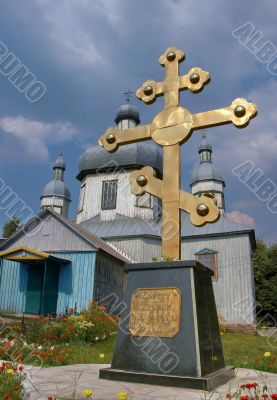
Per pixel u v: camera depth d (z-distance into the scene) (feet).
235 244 73.36
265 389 12.80
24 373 16.19
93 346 34.14
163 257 17.72
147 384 14.60
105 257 64.85
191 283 15.57
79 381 15.23
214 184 110.93
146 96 20.47
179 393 13.20
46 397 12.60
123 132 20.53
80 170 90.07
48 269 60.59
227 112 18.04
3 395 12.64
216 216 17.26
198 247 75.66
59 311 59.47
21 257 58.23
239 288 70.38
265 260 117.19
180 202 18.21
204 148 118.21
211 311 17.03
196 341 14.67
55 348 28.81
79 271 61.00
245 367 22.63
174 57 20.29
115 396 12.71
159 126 19.58
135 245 76.23
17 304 61.16
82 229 70.74
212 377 14.25
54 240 64.03
